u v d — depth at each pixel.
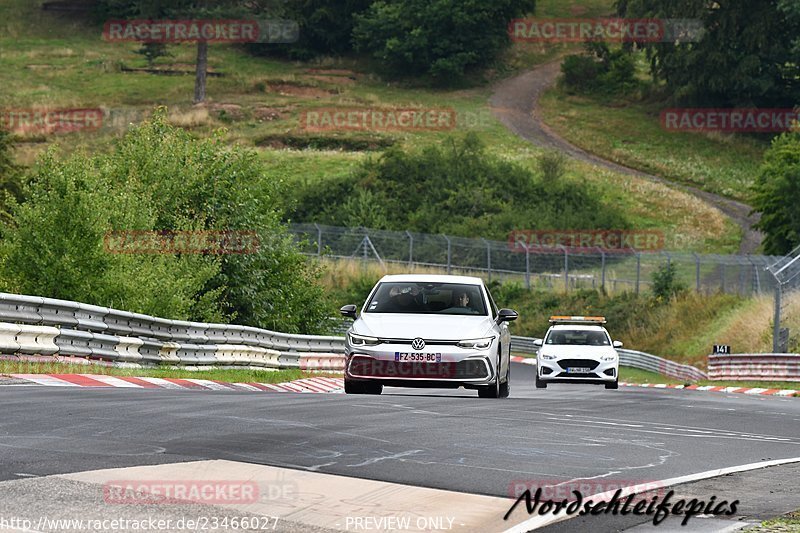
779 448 36.75
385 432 34.12
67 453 27.56
